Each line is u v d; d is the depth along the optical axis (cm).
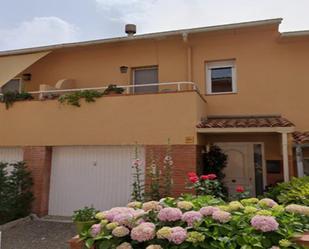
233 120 1600
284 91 1666
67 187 1636
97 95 1571
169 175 1396
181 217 563
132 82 1936
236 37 1766
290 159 1377
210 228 543
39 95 1808
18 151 1734
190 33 1755
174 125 1444
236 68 1745
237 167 1728
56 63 2052
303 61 1662
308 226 553
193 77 1802
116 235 547
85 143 1567
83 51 2012
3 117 1723
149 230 538
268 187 1527
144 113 1496
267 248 500
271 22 1630
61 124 1619
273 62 1698
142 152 1523
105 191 1581
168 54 1861
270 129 1343
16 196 1510
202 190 1159
